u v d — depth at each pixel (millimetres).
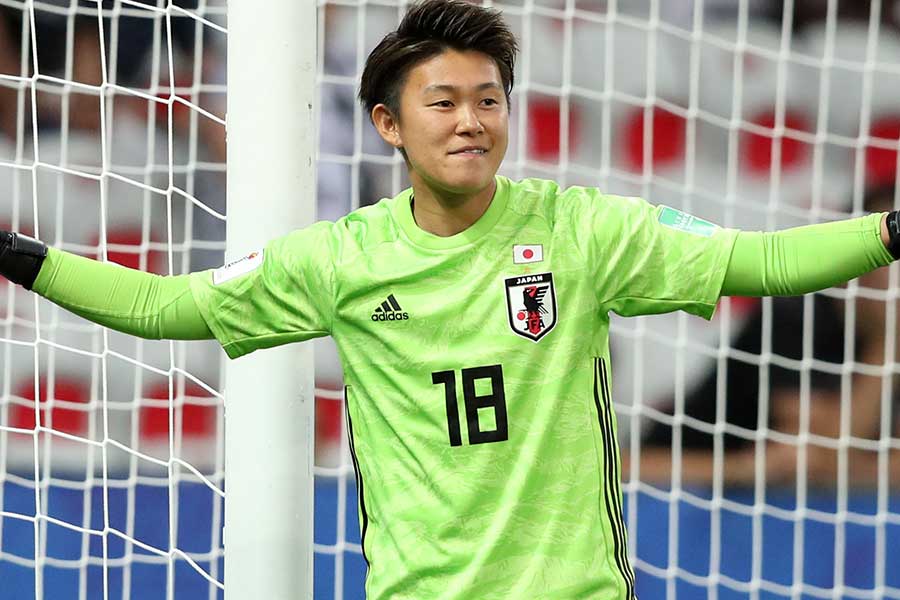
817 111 19969
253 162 10945
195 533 19875
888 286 19844
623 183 19562
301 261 8539
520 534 7996
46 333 20203
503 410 8047
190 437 20328
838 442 16766
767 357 16266
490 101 7941
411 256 8289
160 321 8766
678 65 19547
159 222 19500
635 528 18109
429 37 7977
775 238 7914
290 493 11047
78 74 19438
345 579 19359
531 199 8391
